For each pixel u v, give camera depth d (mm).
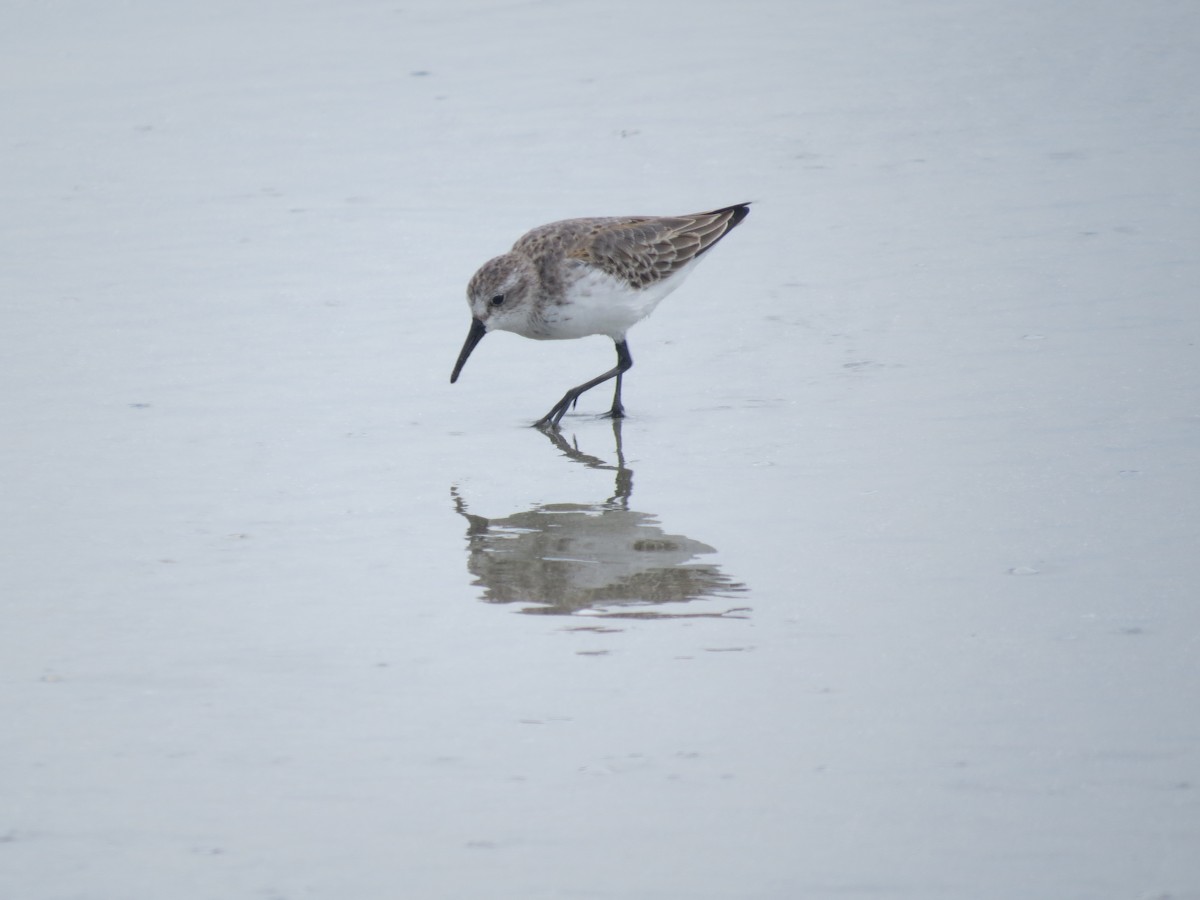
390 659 9016
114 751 8031
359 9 26562
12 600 9859
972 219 17438
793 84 22562
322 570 10344
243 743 8086
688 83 22688
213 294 16062
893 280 15953
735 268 16578
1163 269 15656
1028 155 19391
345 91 22594
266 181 19375
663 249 14102
